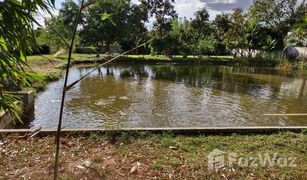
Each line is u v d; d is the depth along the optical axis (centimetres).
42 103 956
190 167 327
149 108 930
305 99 1136
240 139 423
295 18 2591
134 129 434
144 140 406
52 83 1338
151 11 2977
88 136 416
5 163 321
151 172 312
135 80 1540
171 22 3045
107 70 1948
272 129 461
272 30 2712
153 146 386
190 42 2964
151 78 1628
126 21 2658
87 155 351
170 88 1320
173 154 362
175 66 2292
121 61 2450
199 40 3191
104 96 1102
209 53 3064
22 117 760
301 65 2144
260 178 307
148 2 2872
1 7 168
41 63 1705
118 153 360
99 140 400
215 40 3225
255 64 2542
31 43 188
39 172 303
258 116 870
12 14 170
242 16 2872
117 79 1562
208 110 926
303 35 1830
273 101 1089
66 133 417
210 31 3584
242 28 2780
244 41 2723
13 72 203
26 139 395
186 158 351
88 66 2020
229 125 773
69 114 834
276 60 2508
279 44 2691
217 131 447
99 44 2891
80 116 816
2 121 587
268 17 2689
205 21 3550
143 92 1205
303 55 2370
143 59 2544
